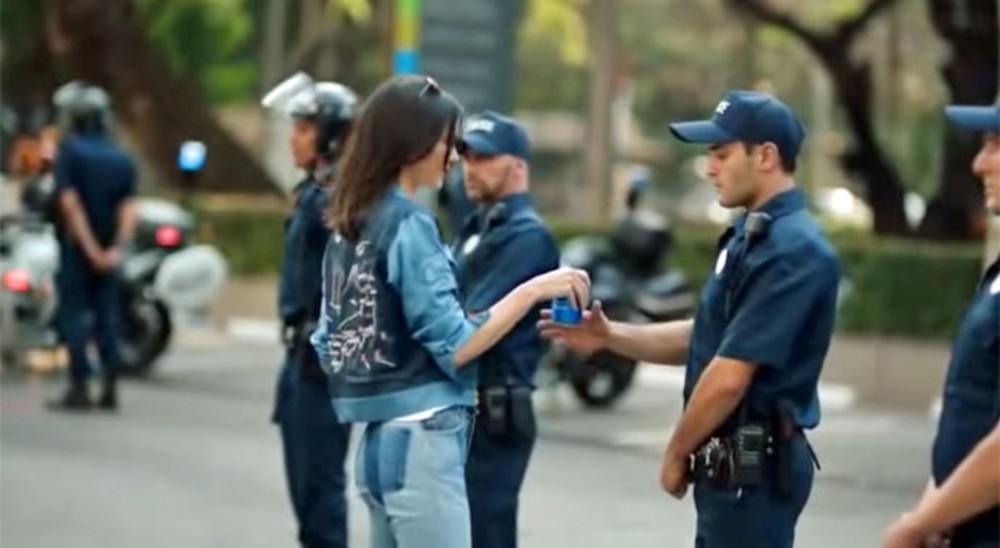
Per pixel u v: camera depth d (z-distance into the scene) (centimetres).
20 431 1733
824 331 741
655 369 2398
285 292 1013
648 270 2050
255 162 3072
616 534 1339
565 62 5962
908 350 2188
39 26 3322
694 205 5853
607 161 3381
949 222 2530
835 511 1478
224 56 4169
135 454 1633
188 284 2130
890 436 1938
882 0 2662
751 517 742
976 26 2369
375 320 750
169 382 2155
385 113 752
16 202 2194
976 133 667
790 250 732
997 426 572
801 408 746
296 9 4184
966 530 587
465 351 745
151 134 2994
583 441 1828
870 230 2781
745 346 727
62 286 1809
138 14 2981
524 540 1309
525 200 923
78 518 1352
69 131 1755
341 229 759
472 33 2050
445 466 752
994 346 593
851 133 2691
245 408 1967
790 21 2683
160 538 1289
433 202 1362
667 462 756
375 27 3834
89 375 1858
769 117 743
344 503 1026
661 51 5553
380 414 754
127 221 1786
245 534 1310
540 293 760
